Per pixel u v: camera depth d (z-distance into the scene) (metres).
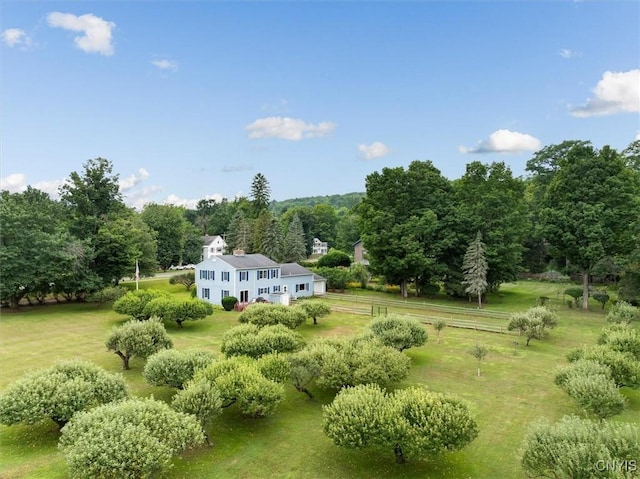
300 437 17.03
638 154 57.34
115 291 45.03
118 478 12.02
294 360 21.25
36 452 15.55
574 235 42.44
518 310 44.12
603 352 21.72
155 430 13.57
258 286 49.12
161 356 20.48
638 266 39.03
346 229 114.62
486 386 22.61
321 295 54.88
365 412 14.95
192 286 59.72
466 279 46.16
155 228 79.06
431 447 13.99
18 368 25.20
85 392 16.92
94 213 51.38
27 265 41.44
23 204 45.69
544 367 25.69
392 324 28.06
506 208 47.81
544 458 11.96
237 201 138.00
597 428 12.31
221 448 16.06
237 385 18.02
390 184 51.81
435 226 48.62
